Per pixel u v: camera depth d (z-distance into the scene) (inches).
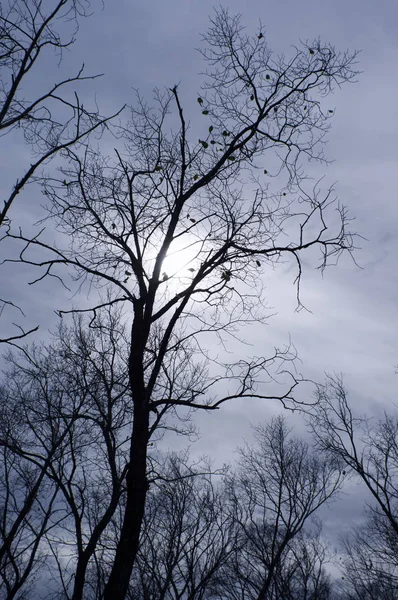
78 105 263.7
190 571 754.2
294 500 999.6
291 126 401.7
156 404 340.2
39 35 242.8
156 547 735.7
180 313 348.8
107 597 282.0
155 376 343.6
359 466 956.6
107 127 277.3
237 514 871.1
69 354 571.8
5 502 639.8
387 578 924.0
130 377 349.7
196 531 773.9
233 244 360.8
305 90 409.4
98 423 527.8
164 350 347.9
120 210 389.7
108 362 557.9
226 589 887.1
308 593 976.3
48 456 566.6
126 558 293.1
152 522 714.8
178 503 701.9
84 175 387.5
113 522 585.9
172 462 684.7
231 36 413.4
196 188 380.5
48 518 609.6
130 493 312.8
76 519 511.5
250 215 370.9
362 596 984.9
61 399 587.2
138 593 717.3
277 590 909.8
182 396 494.0
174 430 527.8
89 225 386.9
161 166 396.8
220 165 382.9
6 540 570.6
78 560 477.7
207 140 404.5
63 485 524.4
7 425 601.3
